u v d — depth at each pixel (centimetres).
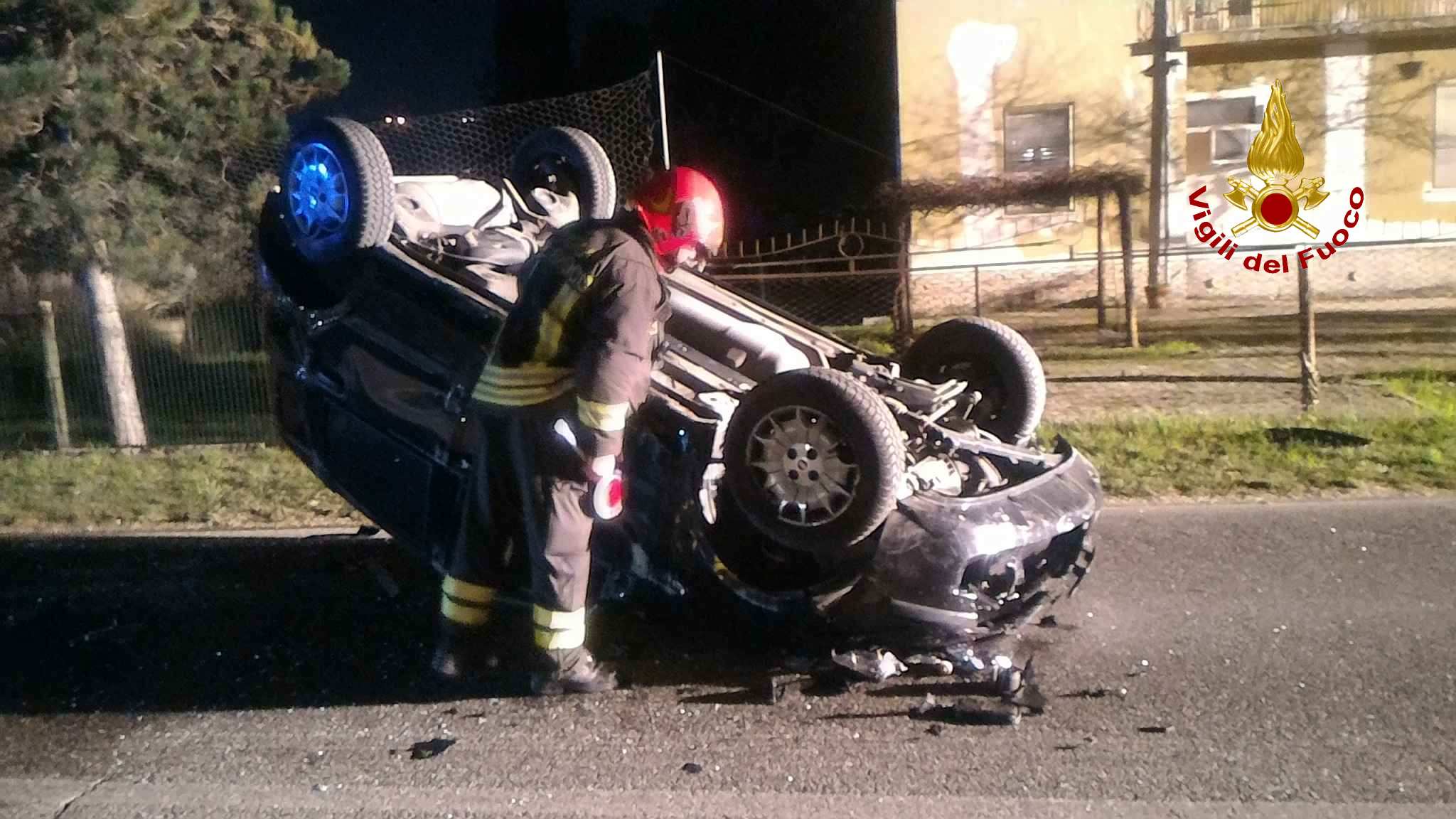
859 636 478
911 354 607
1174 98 1986
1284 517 702
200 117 1082
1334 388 1121
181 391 1095
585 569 468
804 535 457
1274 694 468
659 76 990
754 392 464
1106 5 1941
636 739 445
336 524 765
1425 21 1975
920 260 1962
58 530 769
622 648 524
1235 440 894
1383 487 764
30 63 943
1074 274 1934
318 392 578
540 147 675
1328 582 591
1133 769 413
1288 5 1997
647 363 447
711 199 527
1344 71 2031
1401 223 2045
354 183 533
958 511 467
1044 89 1969
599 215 654
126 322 1096
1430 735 430
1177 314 1769
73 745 450
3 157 1002
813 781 410
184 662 530
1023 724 448
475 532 479
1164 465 831
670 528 478
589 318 443
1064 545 527
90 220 1002
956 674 493
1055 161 1988
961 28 1969
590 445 441
